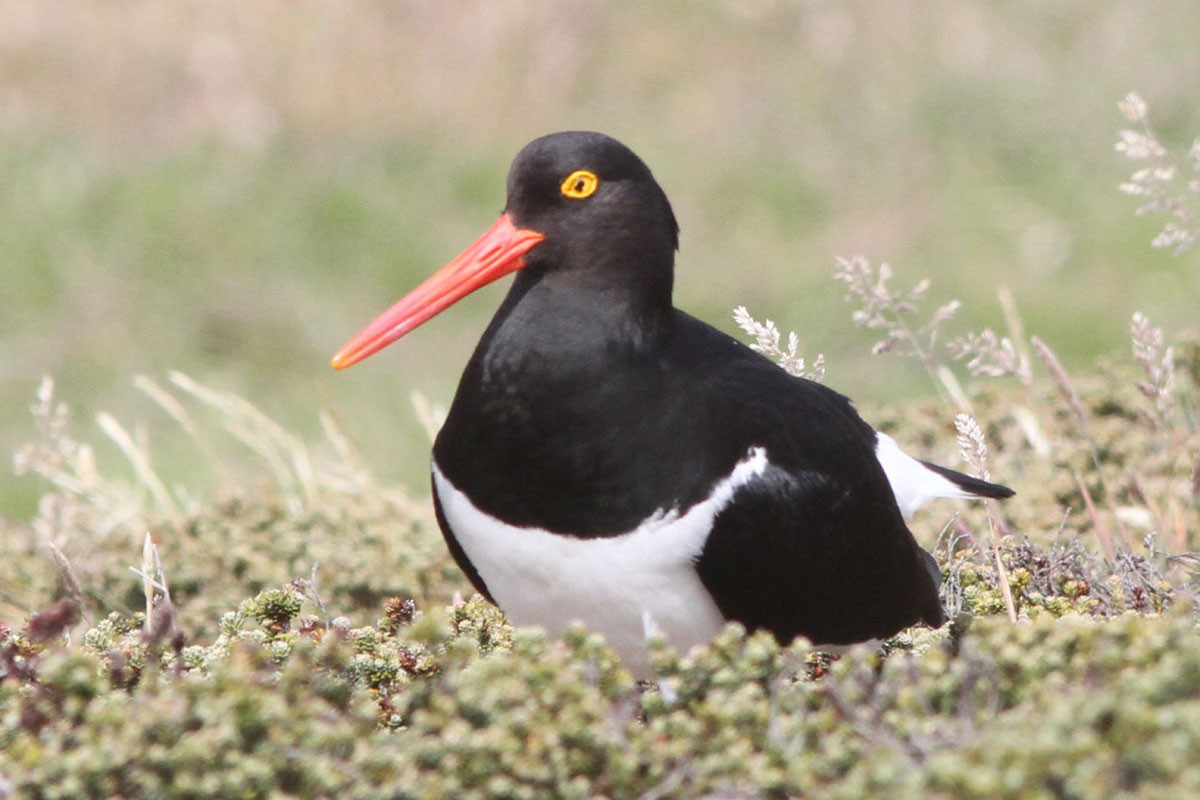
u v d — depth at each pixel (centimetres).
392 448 1678
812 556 759
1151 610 819
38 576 1066
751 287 1955
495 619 802
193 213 2083
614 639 768
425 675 712
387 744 588
